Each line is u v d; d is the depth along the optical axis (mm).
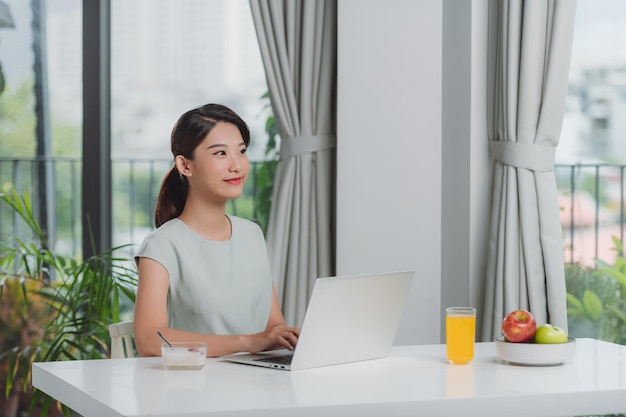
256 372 2346
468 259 3953
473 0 3932
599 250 3990
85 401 2092
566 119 3996
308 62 4262
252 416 1913
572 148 4004
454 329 2465
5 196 4289
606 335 3971
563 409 2113
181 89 4617
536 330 2490
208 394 2061
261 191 4598
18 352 4531
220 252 2867
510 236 3768
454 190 4062
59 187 4582
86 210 4578
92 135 4562
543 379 2264
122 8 4594
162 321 2686
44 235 4578
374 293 2490
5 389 4527
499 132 3842
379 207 4152
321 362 2426
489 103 3953
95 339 4449
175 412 1878
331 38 4293
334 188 4336
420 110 4152
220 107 2852
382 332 2555
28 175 4574
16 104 4555
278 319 3047
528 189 3764
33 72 4574
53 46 4582
